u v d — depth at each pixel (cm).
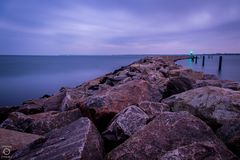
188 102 596
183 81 881
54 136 436
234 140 423
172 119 424
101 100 630
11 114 662
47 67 8138
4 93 2823
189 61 8762
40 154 380
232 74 3847
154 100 756
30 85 3512
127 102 659
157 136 393
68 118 630
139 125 477
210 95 575
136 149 376
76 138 393
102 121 612
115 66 8312
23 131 603
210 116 530
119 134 468
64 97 892
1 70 6606
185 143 373
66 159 343
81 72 5725
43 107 891
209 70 4725
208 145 366
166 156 346
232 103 520
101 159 375
